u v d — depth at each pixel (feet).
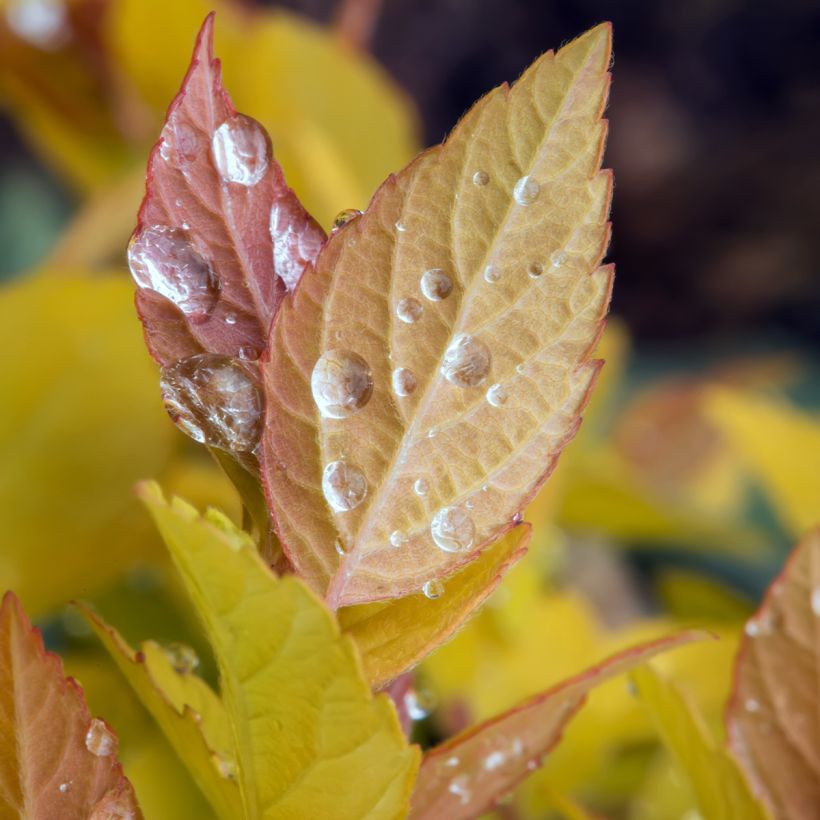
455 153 0.42
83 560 0.65
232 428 0.42
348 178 0.74
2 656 0.43
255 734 0.41
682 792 0.67
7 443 0.64
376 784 0.41
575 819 0.50
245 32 0.85
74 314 0.65
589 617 0.73
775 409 0.73
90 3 0.85
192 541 0.39
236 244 0.43
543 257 0.42
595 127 0.42
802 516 0.73
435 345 0.42
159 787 0.59
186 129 0.43
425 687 0.66
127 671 0.44
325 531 0.42
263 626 0.39
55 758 0.43
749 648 0.49
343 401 0.42
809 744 0.49
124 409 0.66
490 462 0.42
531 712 0.45
